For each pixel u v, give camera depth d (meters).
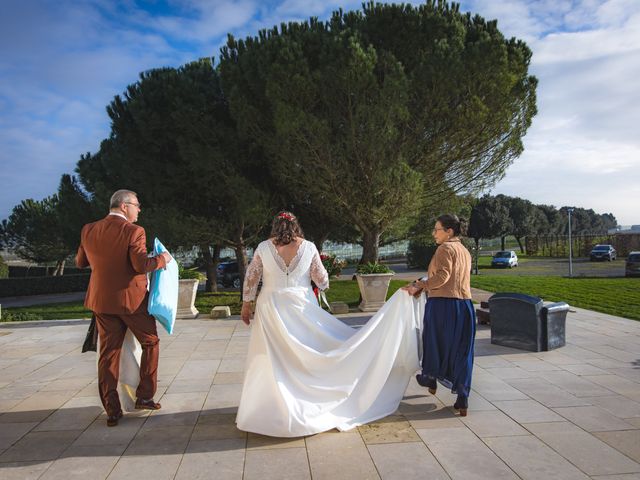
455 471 2.83
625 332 7.15
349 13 12.39
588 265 32.91
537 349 5.91
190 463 2.99
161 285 3.89
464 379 3.71
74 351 6.63
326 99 10.70
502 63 10.54
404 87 10.16
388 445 3.21
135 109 13.25
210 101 14.05
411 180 10.38
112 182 16.38
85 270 33.38
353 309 10.49
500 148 12.09
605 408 3.88
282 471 2.87
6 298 24.25
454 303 3.75
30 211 32.16
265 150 12.55
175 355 6.18
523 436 3.33
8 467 2.97
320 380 3.47
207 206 15.10
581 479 2.71
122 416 3.84
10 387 4.82
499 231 49.38
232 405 4.12
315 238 16.72
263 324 3.44
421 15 11.41
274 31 12.28
